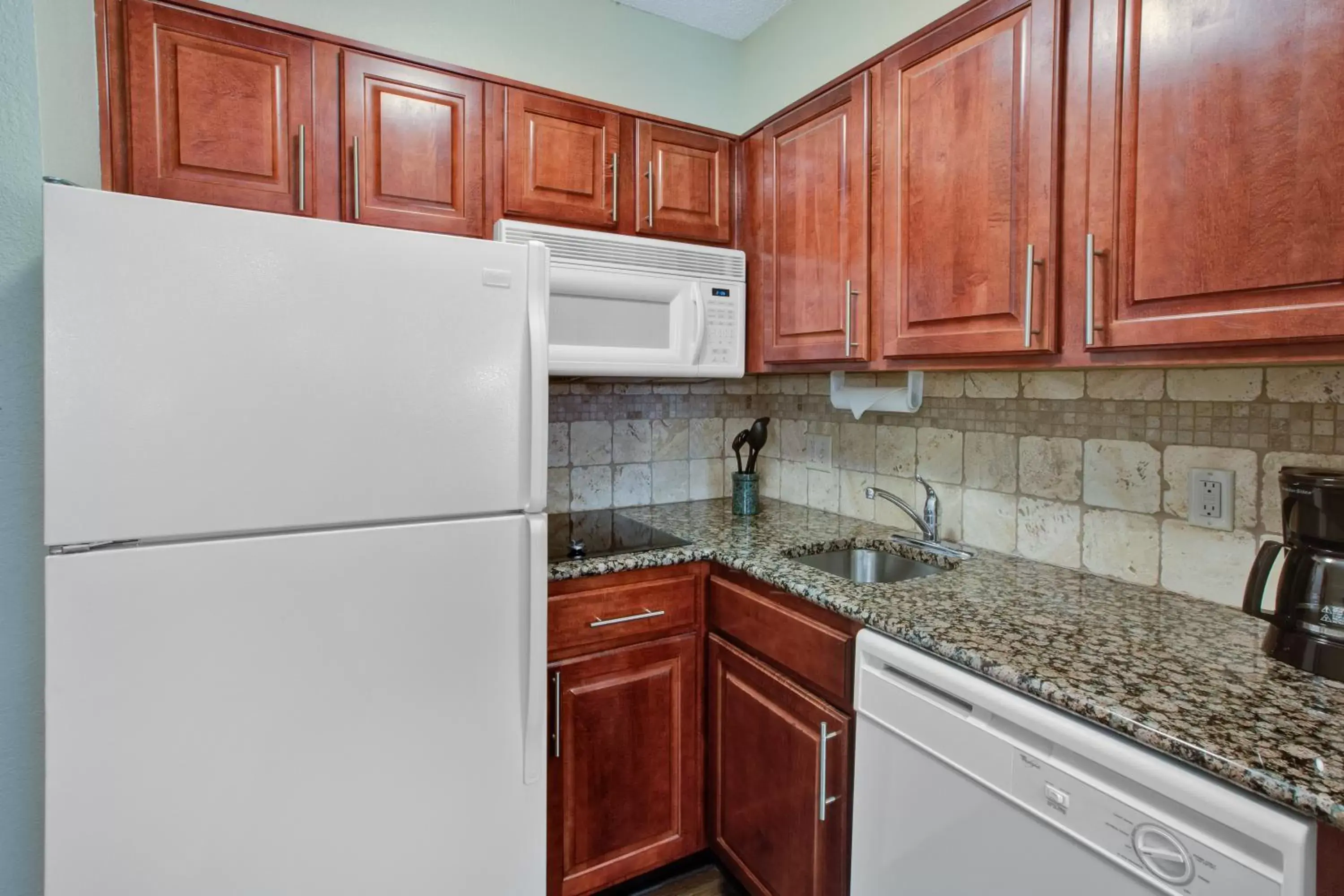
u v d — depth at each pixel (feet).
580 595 4.94
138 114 4.20
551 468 6.79
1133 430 4.29
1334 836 2.09
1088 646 3.29
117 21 4.15
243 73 4.48
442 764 3.80
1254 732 2.45
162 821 3.15
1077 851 2.72
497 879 4.01
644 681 5.23
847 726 4.00
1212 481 3.87
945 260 4.33
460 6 5.54
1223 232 2.94
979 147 4.08
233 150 4.46
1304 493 2.96
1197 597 3.98
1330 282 2.62
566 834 4.95
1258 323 2.83
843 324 5.21
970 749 3.18
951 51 4.27
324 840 3.50
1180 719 2.55
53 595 2.89
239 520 3.22
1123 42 3.32
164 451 3.05
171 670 3.12
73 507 2.90
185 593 3.13
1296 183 2.70
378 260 3.48
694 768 5.48
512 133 5.40
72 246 2.84
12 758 3.17
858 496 6.55
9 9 3.01
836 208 5.27
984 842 3.12
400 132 4.98
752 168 6.34
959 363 4.37
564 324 5.49
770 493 7.75
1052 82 3.64
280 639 3.34
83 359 2.88
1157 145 3.18
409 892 3.75
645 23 6.44
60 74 3.73
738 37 6.89
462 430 3.74
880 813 3.75
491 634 3.90
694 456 7.65
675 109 6.61
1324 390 3.42
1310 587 2.97
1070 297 3.62
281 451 3.29
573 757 4.95
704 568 5.47
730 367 6.27
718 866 5.82
